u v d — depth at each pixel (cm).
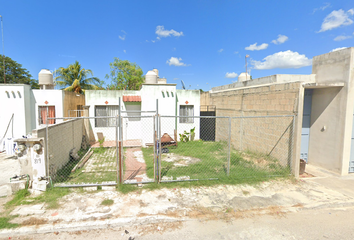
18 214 383
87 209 405
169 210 409
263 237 338
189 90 1224
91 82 2250
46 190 466
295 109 603
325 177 609
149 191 487
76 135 874
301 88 585
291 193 498
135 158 814
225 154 866
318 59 710
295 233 350
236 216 398
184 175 584
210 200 454
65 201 434
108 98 1165
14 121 997
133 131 1203
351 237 340
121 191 481
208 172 613
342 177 611
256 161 739
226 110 1093
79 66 2159
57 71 2106
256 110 823
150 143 1048
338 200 464
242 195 480
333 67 646
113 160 777
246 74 1316
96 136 1149
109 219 374
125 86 2652
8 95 987
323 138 686
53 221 365
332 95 648
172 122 1127
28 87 1031
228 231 354
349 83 595
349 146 620
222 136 1138
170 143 1005
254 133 838
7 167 702
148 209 411
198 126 1247
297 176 593
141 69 2812
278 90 686
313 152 729
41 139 468
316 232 353
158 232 349
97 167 684
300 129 590
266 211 418
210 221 381
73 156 749
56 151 605
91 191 484
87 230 354
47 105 1079
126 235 341
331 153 656
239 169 645
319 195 490
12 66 2498
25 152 467
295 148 596
